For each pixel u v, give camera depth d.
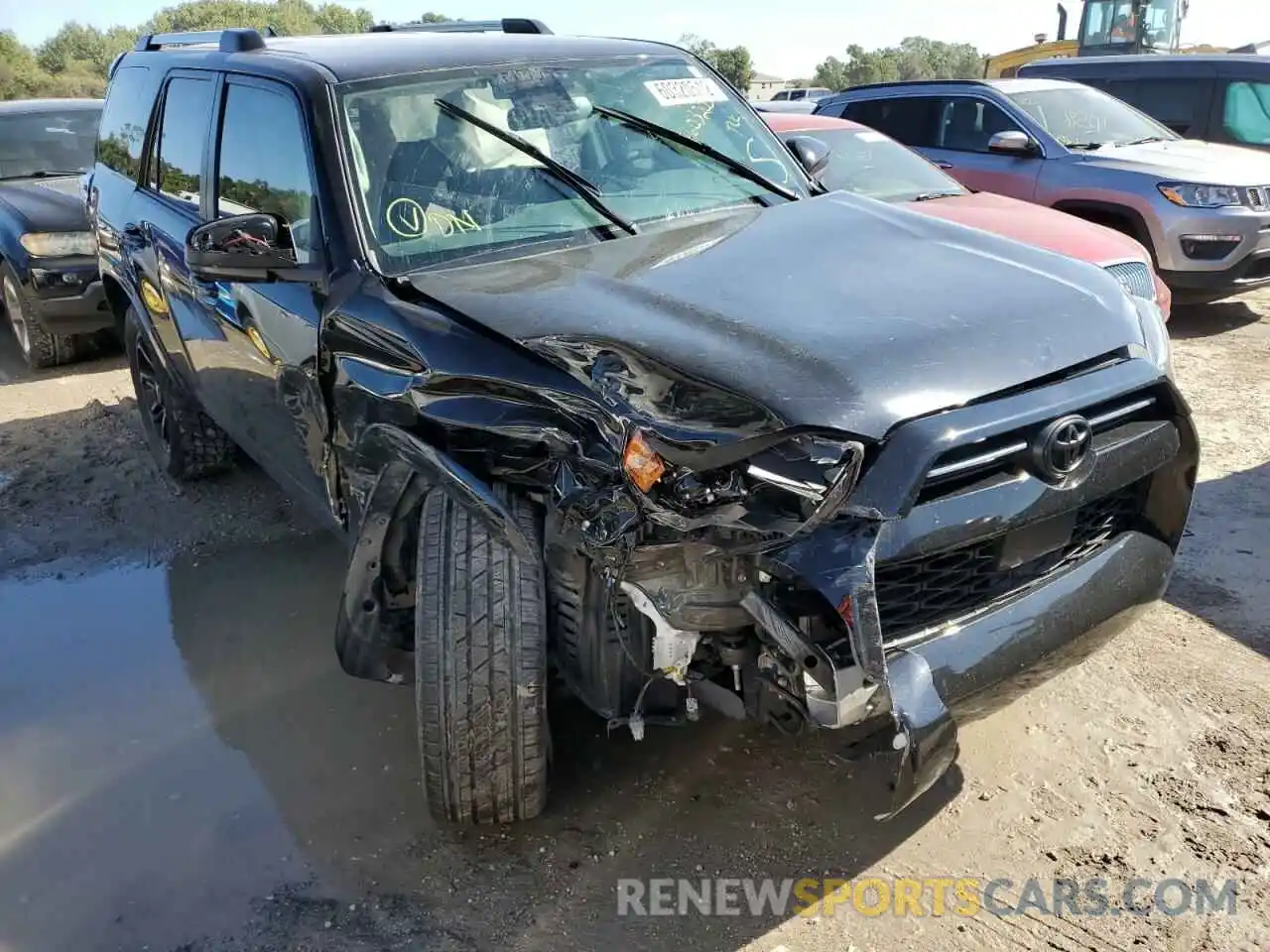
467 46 3.87
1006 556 2.60
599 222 3.45
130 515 5.30
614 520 2.43
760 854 2.89
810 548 2.31
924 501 2.41
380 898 2.81
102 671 3.95
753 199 3.78
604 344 2.62
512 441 2.71
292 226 3.57
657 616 2.48
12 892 2.89
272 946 2.67
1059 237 6.27
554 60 3.86
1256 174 8.01
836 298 2.74
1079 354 2.63
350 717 3.62
